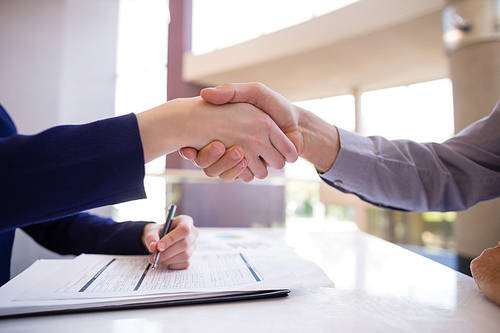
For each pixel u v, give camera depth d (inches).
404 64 130.3
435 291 18.7
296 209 82.1
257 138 23.5
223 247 29.0
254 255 25.1
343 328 13.8
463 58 79.7
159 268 21.3
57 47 79.4
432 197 25.3
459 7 80.7
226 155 22.9
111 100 94.9
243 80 157.8
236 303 16.6
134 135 16.8
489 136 24.3
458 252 75.5
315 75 146.1
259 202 91.4
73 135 15.9
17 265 60.2
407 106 147.4
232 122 22.8
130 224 27.1
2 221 14.6
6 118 29.0
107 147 16.0
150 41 144.4
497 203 69.3
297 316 15.0
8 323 13.8
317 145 25.3
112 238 26.0
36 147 15.0
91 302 15.2
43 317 14.5
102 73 92.0
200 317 14.8
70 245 28.7
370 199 27.0
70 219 30.4
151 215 56.3
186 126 20.2
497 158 23.8
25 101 73.0
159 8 159.5
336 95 171.2
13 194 14.5
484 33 76.4
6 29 70.4
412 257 27.5
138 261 23.2
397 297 17.7
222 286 17.6
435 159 25.2
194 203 101.9
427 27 101.8
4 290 16.4
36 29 75.0
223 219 101.9
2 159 14.5
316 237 37.4
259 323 14.2
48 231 30.2
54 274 19.4
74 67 83.8
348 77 146.8
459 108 80.7
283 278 19.1
